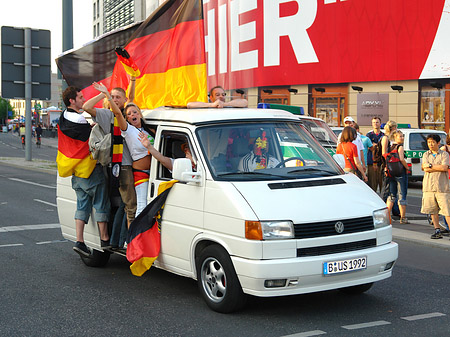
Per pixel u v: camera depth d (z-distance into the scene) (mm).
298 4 27531
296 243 5207
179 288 6668
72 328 5273
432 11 23297
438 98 23453
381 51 24859
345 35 26000
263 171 5957
